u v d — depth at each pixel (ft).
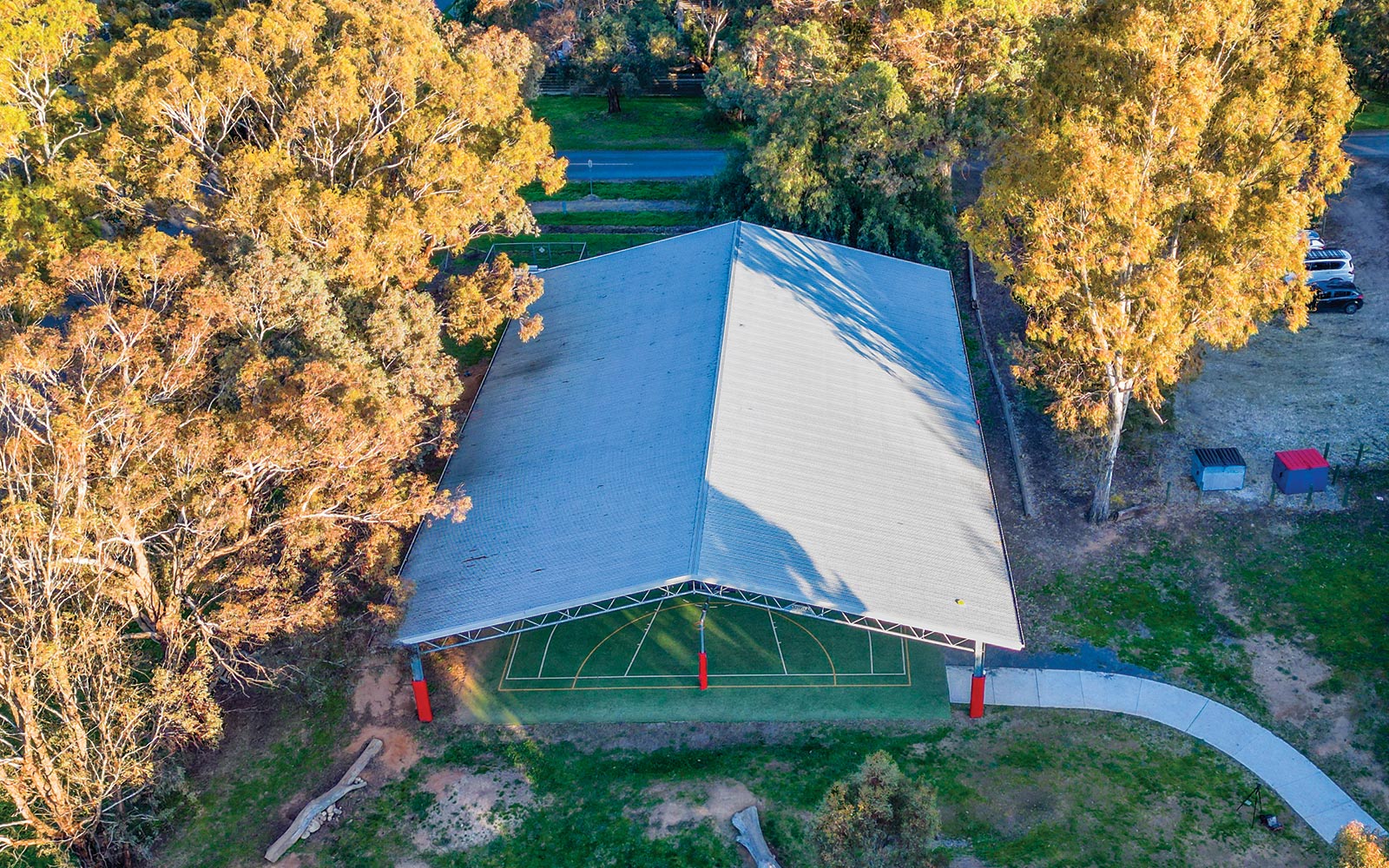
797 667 135.54
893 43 208.03
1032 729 124.67
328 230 142.92
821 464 139.23
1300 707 125.39
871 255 199.41
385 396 131.64
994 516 137.90
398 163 158.61
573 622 145.07
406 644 123.13
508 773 122.21
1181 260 140.05
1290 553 147.74
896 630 140.15
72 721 107.14
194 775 124.06
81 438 104.53
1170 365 136.98
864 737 124.67
